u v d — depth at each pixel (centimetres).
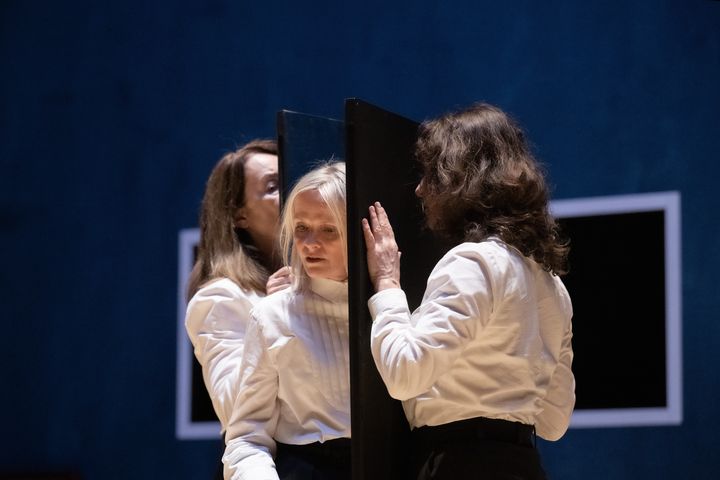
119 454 874
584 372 736
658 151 742
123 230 895
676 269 726
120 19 910
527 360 386
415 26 811
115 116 905
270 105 852
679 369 718
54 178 916
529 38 779
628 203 741
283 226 446
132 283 887
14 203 921
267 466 408
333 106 830
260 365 423
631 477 721
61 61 923
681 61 744
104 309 893
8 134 927
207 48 879
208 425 855
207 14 881
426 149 416
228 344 481
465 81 792
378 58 820
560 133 763
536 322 391
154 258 884
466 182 397
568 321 420
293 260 435
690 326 721
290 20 852
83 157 910
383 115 424
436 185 406
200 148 877
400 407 416
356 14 830
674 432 717
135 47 904
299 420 420
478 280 378
